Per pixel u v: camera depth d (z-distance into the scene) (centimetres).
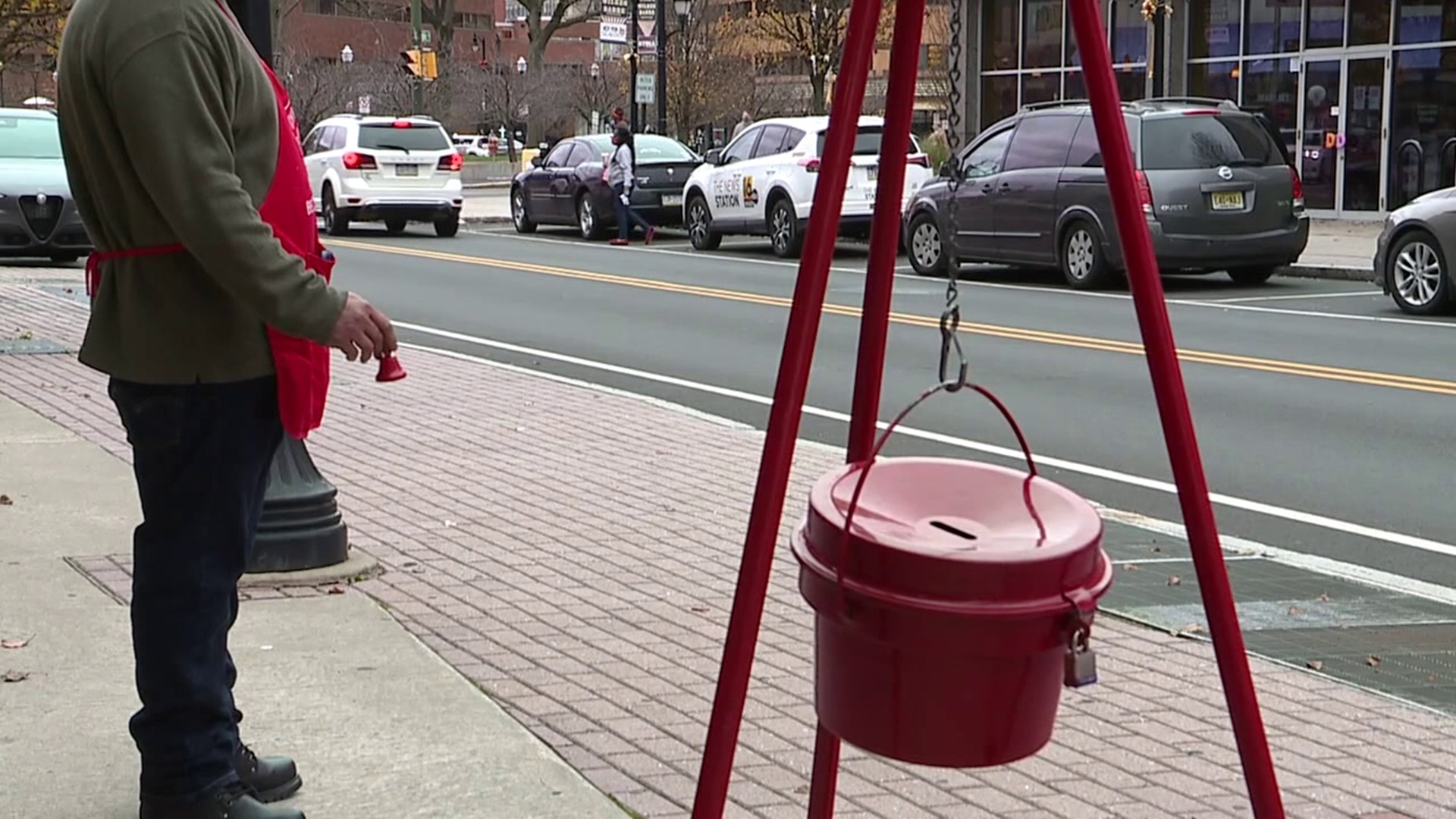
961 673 246
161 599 365
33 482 780
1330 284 1888
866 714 254
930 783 441
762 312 1631
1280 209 1816
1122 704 506
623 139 2628
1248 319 1529
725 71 4466
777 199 2331
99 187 351
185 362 354
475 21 9656
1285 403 1074
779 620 592
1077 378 1191
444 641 558
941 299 1741
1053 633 244
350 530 719
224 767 376
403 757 442
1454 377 1171
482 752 447
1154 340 267
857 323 1517
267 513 617
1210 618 271
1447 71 2462
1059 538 249
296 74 4859
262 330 359
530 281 1981
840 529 250
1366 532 753
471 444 933
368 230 3047
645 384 1202
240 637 545
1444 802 433
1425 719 499
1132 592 639
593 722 481
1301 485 849
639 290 1864
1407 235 1553
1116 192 266
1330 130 2642
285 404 364
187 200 329
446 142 2850
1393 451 927
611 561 672
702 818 276
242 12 568
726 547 699
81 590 594
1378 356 1275
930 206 2042
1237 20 2783
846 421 1045
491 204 3834
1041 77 3195
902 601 241
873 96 3953
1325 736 483
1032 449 948
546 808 411
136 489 769
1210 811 425
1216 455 922
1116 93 266
